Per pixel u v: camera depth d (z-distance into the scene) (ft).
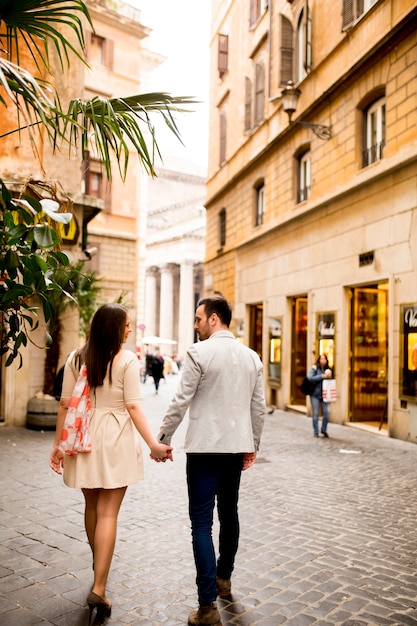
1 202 11.84
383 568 13.69
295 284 52.60
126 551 14.78
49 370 38.06
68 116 11.09
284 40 55.93
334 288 44.91
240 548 15.03
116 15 88.53
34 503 19.21
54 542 15.25
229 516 11.70
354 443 33.91
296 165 53.98
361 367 43.39
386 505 19.65
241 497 20.58
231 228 73.46
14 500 19.57
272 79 59.88
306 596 12.01
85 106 11.95
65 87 38.55
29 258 10.91
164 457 11.10
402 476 24.57
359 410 43.11
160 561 14.06
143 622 10.80
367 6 41.45
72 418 11.08
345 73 42.50
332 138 46.09
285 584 12.64
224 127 78.95
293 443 33.65
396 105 37.19
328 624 10.76
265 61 62.54
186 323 182.60
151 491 21.38
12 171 36.94
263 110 63.05
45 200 10.90
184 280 183.93
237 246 69.00
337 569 13.58
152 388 85.10
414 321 34.12
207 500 10.84
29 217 11.12
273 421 45.52
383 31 38.55
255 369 11.57
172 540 15.70
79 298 39.47
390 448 32.17
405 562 14.12
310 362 48.80
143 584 12.62
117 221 92.32
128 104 12.52
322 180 47.85
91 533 12.03
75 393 11.24
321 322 46.78
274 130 58.85
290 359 54.90
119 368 11.31
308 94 51.01
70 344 38.81
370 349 43.78
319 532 16.51
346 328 43.21
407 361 34.78
